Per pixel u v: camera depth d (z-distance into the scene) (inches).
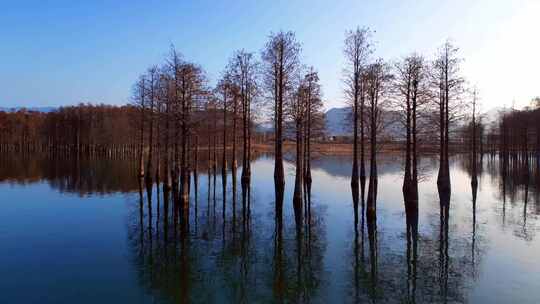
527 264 613.6
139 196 1289.4
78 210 1048.8
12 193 1342.3
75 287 526.3
